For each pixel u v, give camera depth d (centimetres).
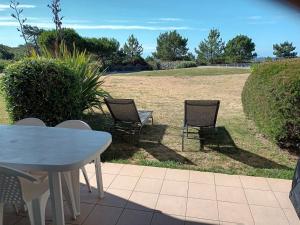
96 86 591
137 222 247
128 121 502
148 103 798
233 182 325
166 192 299
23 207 256
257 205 277
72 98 479
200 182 323
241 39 3925
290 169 380
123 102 462
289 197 289
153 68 3259
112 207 269
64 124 279
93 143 216
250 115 567
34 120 296
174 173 347
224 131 535
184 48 4397
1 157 187
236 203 280
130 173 346
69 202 245
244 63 3522
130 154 423
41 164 175
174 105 775
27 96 448
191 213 261
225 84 1225
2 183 175
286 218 256
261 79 493
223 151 441
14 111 454
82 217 253
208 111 439
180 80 1369
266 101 457
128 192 298
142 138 497
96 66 607
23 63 452
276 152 438
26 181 182
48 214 255
